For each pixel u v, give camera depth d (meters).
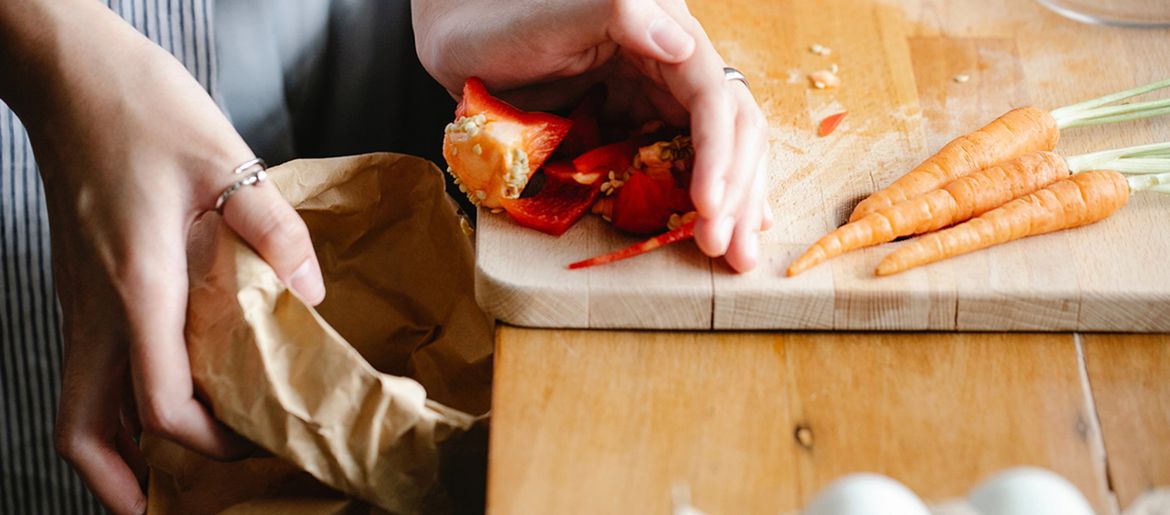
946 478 0.51
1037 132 0.61
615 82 0.61
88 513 0.81
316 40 0.76
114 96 0.56
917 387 0.53
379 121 0.81
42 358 0.77
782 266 0.56
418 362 0.63
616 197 0.57
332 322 0.63
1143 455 0.51
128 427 0.59
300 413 0.51
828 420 0.52
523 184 0.56
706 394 0.53
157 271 0.53
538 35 0.58
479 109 0.56
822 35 0.68
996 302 0.55
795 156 0.61
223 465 0.57
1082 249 0.56
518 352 0.54
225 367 0.52
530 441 0.51
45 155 0.57
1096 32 0.69
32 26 0.57
